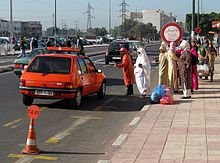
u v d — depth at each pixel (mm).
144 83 16750
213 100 15391
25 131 10609
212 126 10688
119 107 14703
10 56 54000
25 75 14266
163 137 9547
